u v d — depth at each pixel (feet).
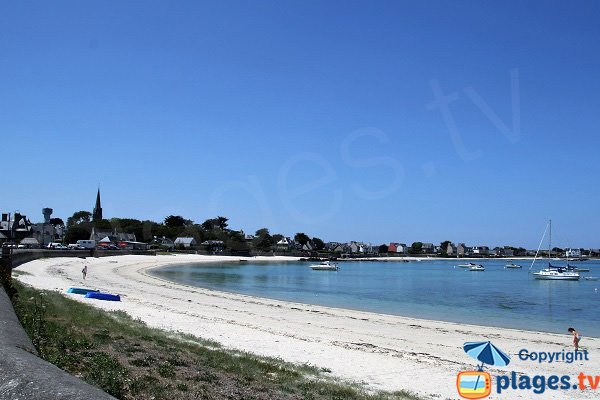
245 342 78.13
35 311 59.93
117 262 352.69
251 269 422.00
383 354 76.18
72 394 18.25
